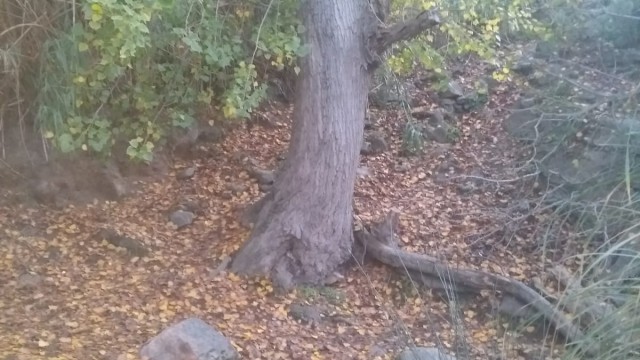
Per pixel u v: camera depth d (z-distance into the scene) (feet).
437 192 19.97
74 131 15.05
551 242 16.12
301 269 15.93
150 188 18.93
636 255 7.68
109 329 13.50
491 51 18.39
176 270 15.78
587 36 22.95
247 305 14.97
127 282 15.20
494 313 14.39
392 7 18.85
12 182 17.28
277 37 15.46
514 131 21.81
